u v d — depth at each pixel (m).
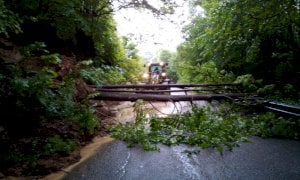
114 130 7.05
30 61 6.85
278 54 10.74
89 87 8.50
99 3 12.07
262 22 10.19
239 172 4.31
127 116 9.26
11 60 6.06
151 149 5.55
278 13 9.58
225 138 6.07
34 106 5.41
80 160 5.04
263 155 5.09
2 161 4.34
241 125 7.03
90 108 7.05
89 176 4.29
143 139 6.09
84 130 6.51
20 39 8.50
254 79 11.67
